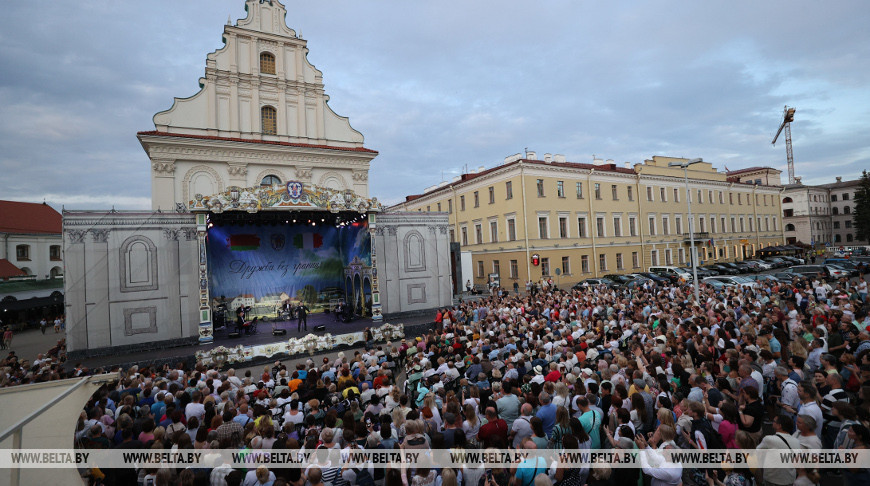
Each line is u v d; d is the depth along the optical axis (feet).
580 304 62.69
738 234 192.65
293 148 102.53
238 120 100.94
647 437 22.93
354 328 74.18
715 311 47.06
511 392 27.09
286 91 107.76
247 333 73.61
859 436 16.97
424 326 75.72
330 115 112.88
